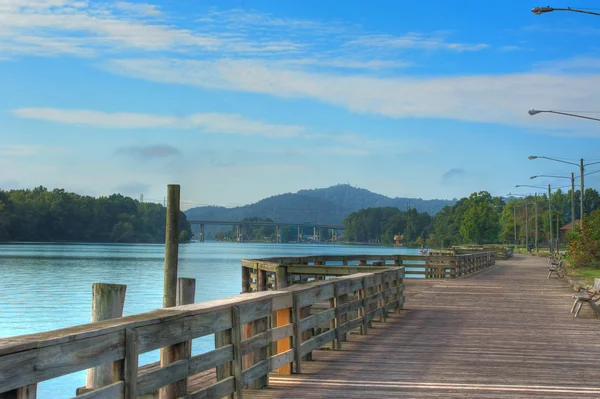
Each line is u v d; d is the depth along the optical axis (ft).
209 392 20.52
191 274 197.88
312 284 32.89
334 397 24.71
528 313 54.39
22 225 510.58
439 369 30.50
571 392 26.22
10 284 156.46
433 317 50.93
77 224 547.08
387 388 26.40
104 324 15.67
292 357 28.60
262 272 62.80
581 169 153.69
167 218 38.40
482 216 396.37
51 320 91.91
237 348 22.50
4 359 12.19
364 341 38.68
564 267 131.23
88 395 14.62
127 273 201.77
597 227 152.05
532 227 430.20
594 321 49.39
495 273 121.60
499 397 25.21
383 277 47.78
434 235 602.03
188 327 19.11
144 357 61.41
